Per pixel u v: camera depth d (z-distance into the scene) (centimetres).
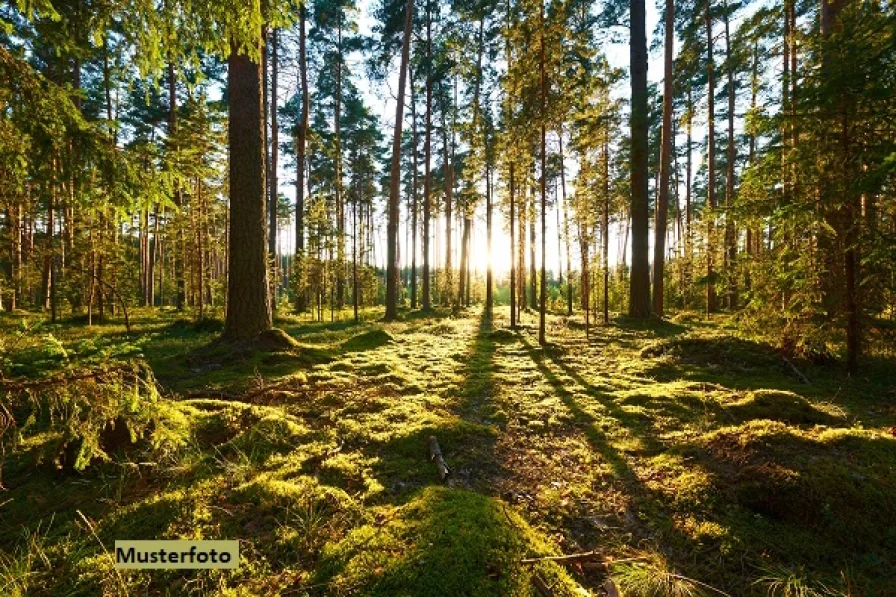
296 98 2414
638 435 451
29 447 365
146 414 285
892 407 502
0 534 271
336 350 847
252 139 772
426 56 2125
